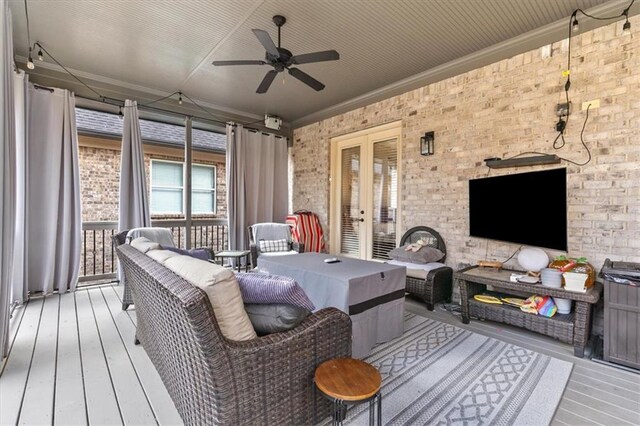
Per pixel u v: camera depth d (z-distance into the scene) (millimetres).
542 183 2861
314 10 2770
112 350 2398
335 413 1379
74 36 3193
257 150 5641
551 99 3000
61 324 2904
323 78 4191
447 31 3068
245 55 3588
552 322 2518
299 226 5367
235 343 1268
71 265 3934
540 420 1648
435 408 1741
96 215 4996
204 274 1342
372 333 2451
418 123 4145
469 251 3631
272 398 1372
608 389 1944
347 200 5434
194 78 4203
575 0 2570
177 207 5891
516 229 3078
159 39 3258
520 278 2729
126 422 1618
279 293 1434
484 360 2289
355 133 5105
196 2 2676
